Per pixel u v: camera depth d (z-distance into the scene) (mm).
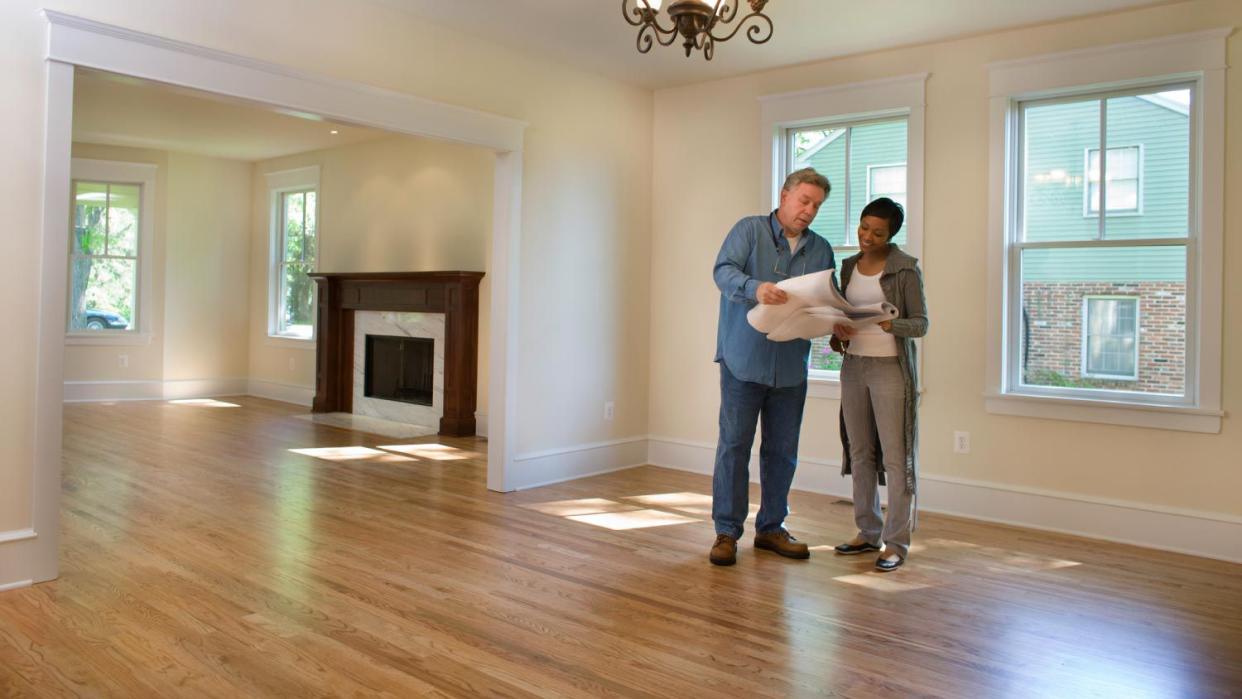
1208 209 3680
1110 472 3934
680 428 5480
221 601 2863
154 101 6320
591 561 3424
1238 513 3631
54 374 2980
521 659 2439
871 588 3127
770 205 4977
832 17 4031
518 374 4750
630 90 5395
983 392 4270
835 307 2982
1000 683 2326
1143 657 2521
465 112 4332
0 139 2836
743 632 2672
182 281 8734
